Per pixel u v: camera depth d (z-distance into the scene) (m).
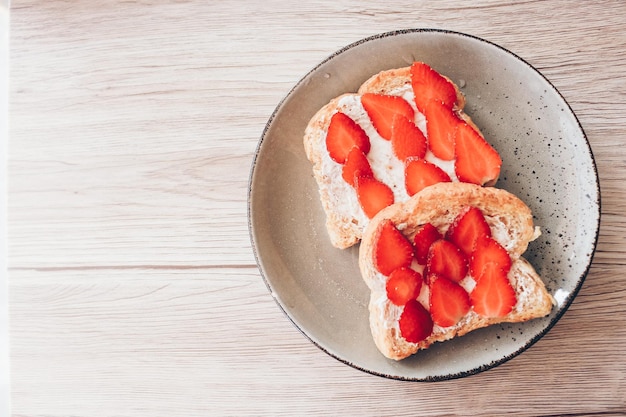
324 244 0.72
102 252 0.77
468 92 0.72
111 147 0.78
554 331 0.71
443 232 0.68
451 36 0.70
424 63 0.71
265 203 0.72
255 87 0.76
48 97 0.79
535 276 0.68
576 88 0.73
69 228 0.78
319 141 0.71
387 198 0.69
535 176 0.71
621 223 0.71
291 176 0.73
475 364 0.69
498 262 0.67
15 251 0.78
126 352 0.76
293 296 0.71
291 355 0.74
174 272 0.76
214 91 0.77
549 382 0.71
